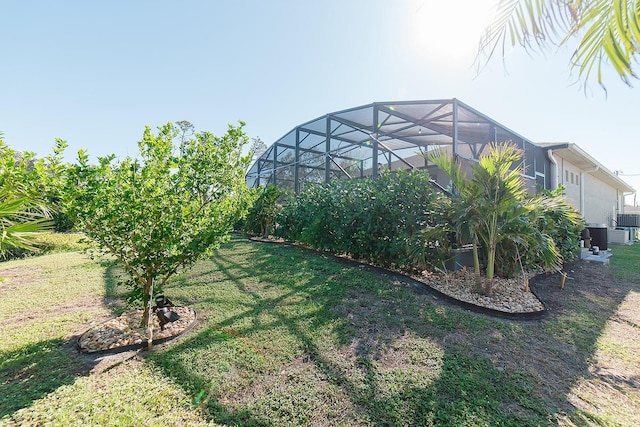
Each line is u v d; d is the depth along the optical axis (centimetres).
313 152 1099
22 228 275
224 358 268
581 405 220
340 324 341
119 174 292
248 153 386
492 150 455
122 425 190
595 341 321
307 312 373
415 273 547
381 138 1010
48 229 304
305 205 821
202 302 411
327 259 682
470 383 239
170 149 326
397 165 966
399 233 535
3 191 252
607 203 1836
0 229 262
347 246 639
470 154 903
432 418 200
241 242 986
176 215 314
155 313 358
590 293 500
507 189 416
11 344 297
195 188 343
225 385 231
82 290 471
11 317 370
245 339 304
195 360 265
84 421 193
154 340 301
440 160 471
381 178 597
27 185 254
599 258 804
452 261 575
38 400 212
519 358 281
